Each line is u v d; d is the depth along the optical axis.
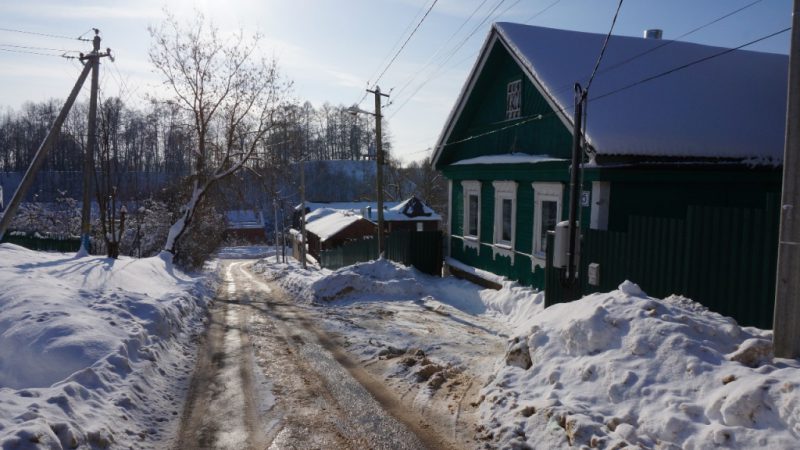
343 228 43.03
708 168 11.39
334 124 116.56
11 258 14.16
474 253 16.97
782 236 4.85
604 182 10.84
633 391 4.96
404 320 11.83
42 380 6.38
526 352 6.54
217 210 35.56
